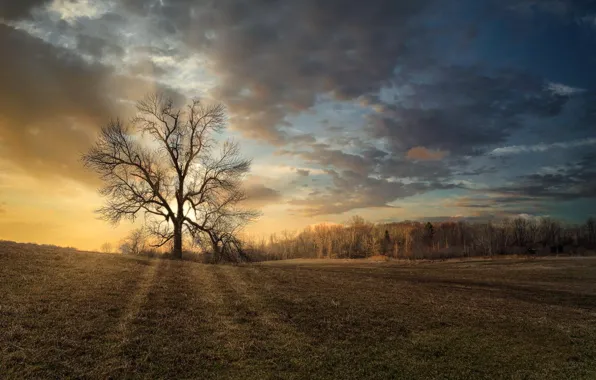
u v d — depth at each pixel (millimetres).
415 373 10828
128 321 12086
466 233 153750
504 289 28844
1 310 11570
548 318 18578
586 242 118750
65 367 8898
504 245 123625
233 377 9445
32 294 13617
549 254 97375
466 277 36281
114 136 36219
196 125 38750
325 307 16438
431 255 111625
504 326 16344
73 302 13273
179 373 9367
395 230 159625
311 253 132500
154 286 17047
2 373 8320
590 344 14781
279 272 27016
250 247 40750
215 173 38656
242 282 20641
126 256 27844
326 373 10219
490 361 12297
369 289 22422
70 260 21484
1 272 16078
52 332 10570
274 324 13523
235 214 38781
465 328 15484
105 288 15625
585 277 37938
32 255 21203
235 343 11445
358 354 11758
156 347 10516
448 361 11953
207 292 17125
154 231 37750
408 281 30594
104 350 9953
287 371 10086
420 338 13781
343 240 142000
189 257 38688
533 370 11883
